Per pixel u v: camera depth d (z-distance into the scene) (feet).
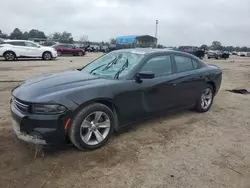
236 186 9.76
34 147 11.96
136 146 12.72
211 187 9.61
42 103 10.61
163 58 15.49
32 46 64.08
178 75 15.96
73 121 11.19
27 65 50.39
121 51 16.24
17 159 10.97
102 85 12.26
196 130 15.33
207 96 19.12
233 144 13.53
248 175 10.55
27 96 11.10
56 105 10.70
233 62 94.63
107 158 11.40
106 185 9.46
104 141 12.44
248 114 19.20
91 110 11.59
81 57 89.20
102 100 12.12
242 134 15.02
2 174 9.86
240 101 23.53
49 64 54.24
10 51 60.49
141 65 14.06
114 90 12.45
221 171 10.75
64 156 11.41
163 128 15.38
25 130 10.85
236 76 44.45
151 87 14.10
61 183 9.47
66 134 11.14
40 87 11.85
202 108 18.75
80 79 13.09
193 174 10.41
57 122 10.73
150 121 16.53
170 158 11.65
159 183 9.70
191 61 17.62
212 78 18.72
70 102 10.98
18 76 34.47
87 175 10.03
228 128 15.93
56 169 10.34
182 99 16.49
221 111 19.72
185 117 17.74
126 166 10.80
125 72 13.76
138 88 13.47
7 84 27.99
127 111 13.21
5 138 12.97
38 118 10.57
